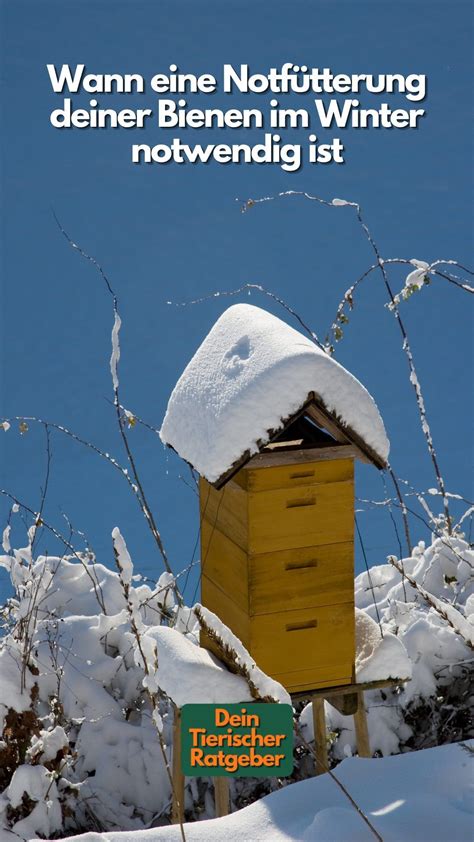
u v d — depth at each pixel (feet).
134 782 20.77
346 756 20.61
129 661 22.48
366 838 14.02
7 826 18.86
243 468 17.17
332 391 17.02
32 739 19.60
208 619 16.22
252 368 17.22
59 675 21.12
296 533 17.57
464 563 23.17
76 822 20.10
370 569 25.50
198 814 20.59
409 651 21.06
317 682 18.16
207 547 19.26
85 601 24.14
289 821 14.75
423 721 20.92
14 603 22.86
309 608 17.88
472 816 14.46
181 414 18.65
